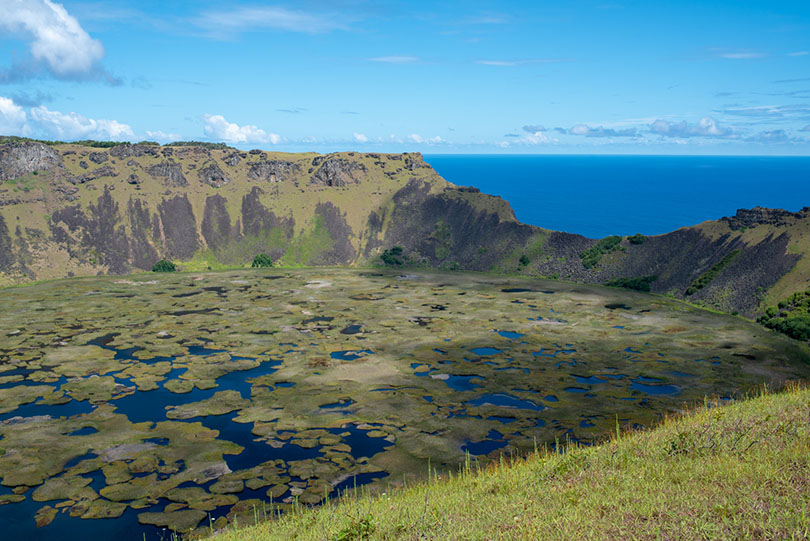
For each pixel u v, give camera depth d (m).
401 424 76.25
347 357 108.88
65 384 92.44
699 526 14.35
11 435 72.69
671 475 20.59
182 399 86.19
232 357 108.56
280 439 71.56
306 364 103.81
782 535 13.01
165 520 52.50
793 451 19.84
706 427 26.81
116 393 88.50
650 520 15.57
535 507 19.67
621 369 101.12
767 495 15.66
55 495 57.75
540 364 104.31
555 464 29.14
